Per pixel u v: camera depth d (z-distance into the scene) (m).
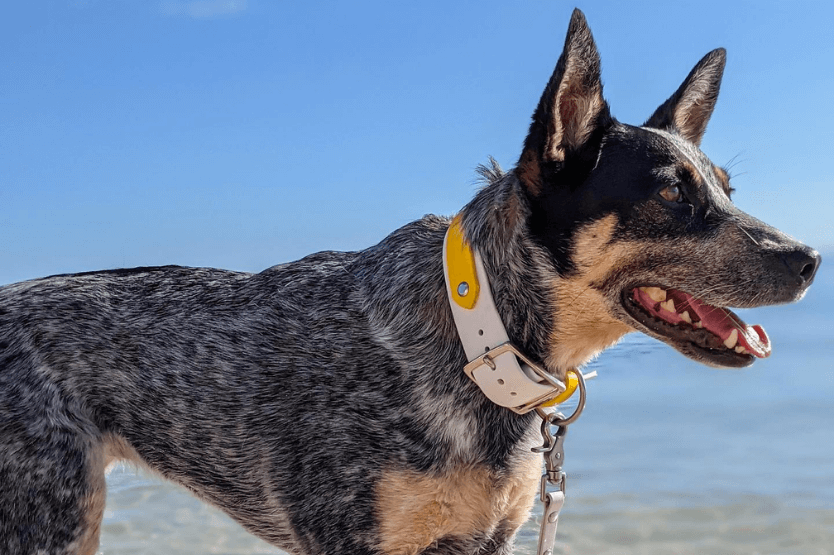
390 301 1.15
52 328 1.18
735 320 1.13
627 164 1.12
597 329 1.13
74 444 1.15
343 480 1.13
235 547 1.44
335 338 1.16
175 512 1.54
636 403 1.93
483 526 1.13
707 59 1.24
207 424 1.17
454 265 1.13
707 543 1.38
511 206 1.13
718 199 1.13
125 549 1.43
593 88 1.12
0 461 1.13
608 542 1.40
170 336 1.19
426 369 1.13
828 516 1.42
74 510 1.14
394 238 1.20
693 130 1.26
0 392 1.15
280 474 1.16
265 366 1.17
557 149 1.11
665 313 1.13
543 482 1.14
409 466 1.12
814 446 1.62
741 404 1.88
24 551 1.13
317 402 1.15
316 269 1.21
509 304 1.12
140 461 1.20
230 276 1.23
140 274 1.24
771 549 1.36
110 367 1.18
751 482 1.52
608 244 1.11
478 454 1.12
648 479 1.55
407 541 1.12
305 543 1.15
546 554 1.14
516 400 1.11
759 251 1.10
